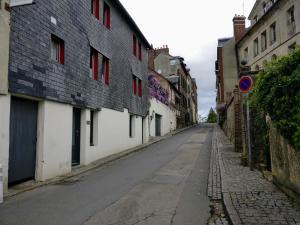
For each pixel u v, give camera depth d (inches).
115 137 655.8
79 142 508.4
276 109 238.8
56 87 413.7
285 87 223.1
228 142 798.5
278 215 205.9
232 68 1387.8
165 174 402.0
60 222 216.4
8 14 316.5
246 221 196.2
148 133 956.6
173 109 1585.9
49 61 399.5
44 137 382.6
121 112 701.3
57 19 426.3
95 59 575.2
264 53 1038.4
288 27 880.3
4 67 309.7
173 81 1806.1
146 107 932.6
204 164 481.7
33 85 361.1
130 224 210.4
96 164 507.8
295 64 223.9
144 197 283.7
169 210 241.9
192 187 323.6
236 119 592.1
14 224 213.2
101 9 605.3
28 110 368.8
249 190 278.4
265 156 377.7
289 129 223.3
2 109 308.8
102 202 268.2
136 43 849.5
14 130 343.6
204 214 231.1
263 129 388.5
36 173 374.9
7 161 311.3
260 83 257.9
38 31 377.7
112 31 660.7
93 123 567.8
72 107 462.9
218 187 311.7
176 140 963.3
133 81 832.9
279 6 916.0
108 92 623.5
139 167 468.4
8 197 291.1
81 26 504.1
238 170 385.1
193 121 2883.9
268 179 318.3
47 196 294.2
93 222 215.5
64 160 426.0
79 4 499.8
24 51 347.9
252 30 1130.7
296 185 231.9
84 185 345.7
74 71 471.5
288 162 247.1
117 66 685.9
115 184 346.0
